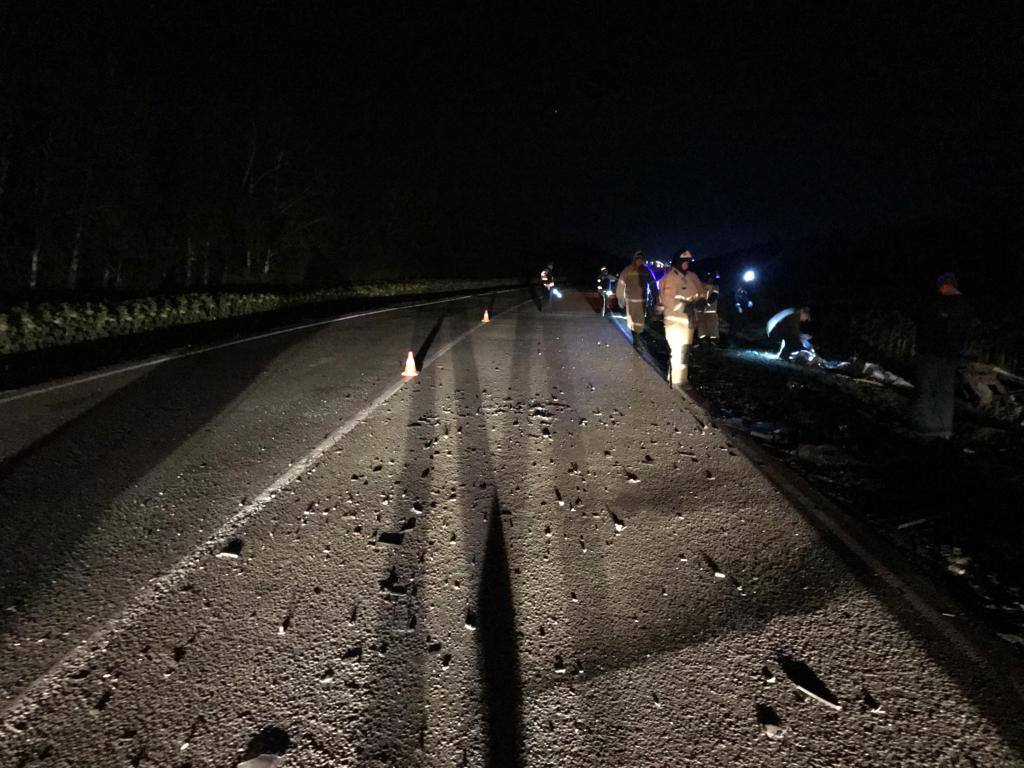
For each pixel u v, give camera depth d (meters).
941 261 17.16
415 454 5.56
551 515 4.32
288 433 6.14
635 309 11.27
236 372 9.20
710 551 3.81
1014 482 5.80
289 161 28.39
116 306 11.86
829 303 15.63
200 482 4.83
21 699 2.52
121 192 19.02
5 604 3.16
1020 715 2.46
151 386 8.16
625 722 2.44
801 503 4.54
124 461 5.28
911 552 4.38
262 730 2.38
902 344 12.45
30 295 12.85
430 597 3.28
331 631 2.98
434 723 2.44
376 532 4.02
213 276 26.34
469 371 9.46
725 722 2.44
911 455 6.51
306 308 21.36
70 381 8.40
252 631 2.97
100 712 2.46
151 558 3.64
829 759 2.26
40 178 16.98
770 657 2.81
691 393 8.15
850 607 3.20
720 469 5.25
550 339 13.48
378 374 9.15
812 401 8.77
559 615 3.14
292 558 3.67
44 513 4.24
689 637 2.96
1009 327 11.22
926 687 2.62
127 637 2.91
